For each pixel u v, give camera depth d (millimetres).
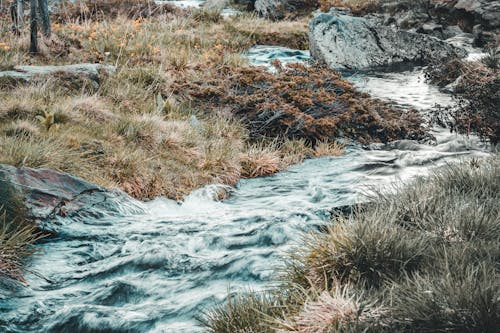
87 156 9234
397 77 18219
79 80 12078
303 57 20547
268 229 7090
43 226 7297
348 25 20688
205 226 7562
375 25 21047
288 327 4516
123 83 12859
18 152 8266
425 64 20031
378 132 12461
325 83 13898
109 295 6012
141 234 7438
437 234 5773
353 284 5059
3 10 19469
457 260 4992
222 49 18906
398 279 4973
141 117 11211
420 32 23516
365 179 9898
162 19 22438
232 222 7625
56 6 22688
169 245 6969
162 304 5742
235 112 12414
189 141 10594
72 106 10711
